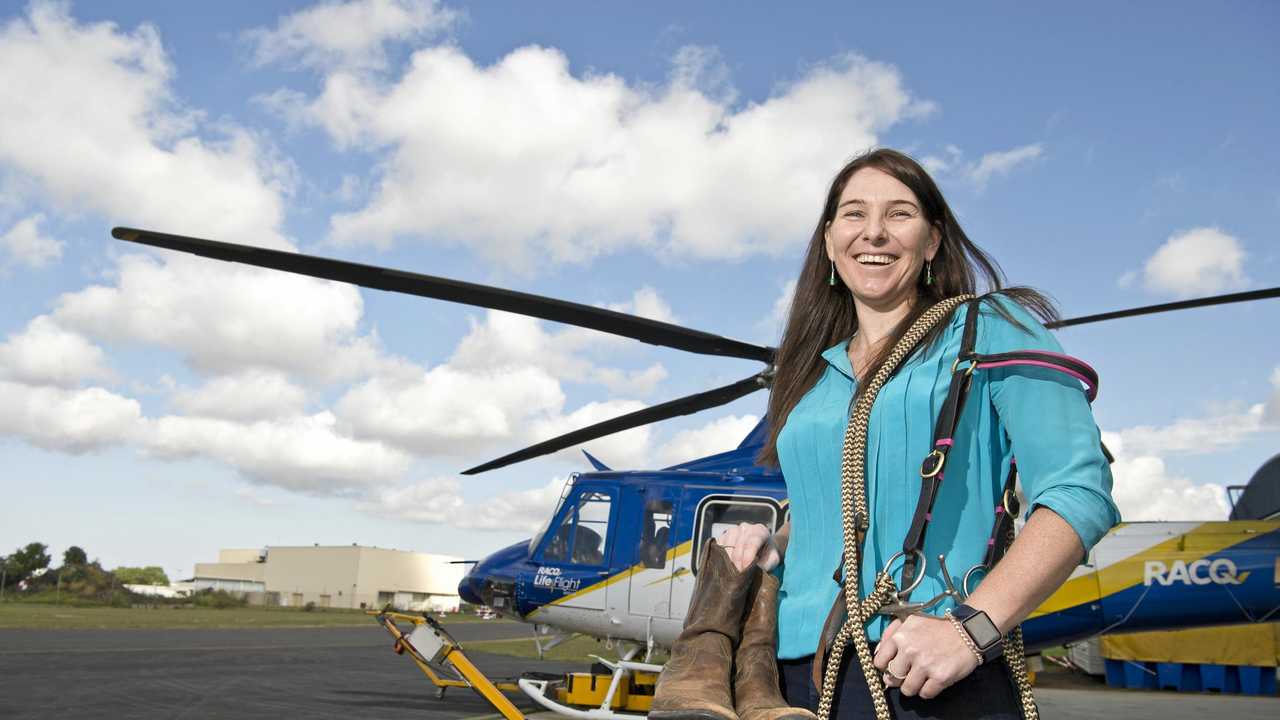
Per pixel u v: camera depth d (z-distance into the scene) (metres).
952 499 1.23
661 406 7.03
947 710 1.15
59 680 12.30
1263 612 9.08
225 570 94.75
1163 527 9.91
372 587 84.38
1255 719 11.47
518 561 9.62
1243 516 15.63
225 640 23.84
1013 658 1.16
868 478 1.28
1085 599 9.33
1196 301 5.98
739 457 9.05
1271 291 5.82
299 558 85.88
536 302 5.47
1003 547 1.24
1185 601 9.21
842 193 1.53
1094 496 1.09
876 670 1.18
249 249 4.67
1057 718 11.57
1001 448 1.27
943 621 1.08
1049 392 1.17
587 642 30.22
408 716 9.79
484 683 7.92
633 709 8.41
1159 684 16.47
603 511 9.21
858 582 1.23
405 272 5.02
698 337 6.13
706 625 1.27
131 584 106.12
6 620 29.75
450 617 82.19
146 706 10.01
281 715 9.60
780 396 1.58
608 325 5.93
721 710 1.12
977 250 1.53
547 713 10.33
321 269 4.97
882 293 1.43
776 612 1.33
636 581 8.75
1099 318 6.23
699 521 8.61
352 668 16.39
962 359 1.25
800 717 1.08
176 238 4.54
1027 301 1.35
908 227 1.44
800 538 1.38
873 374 1.33
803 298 1.61
